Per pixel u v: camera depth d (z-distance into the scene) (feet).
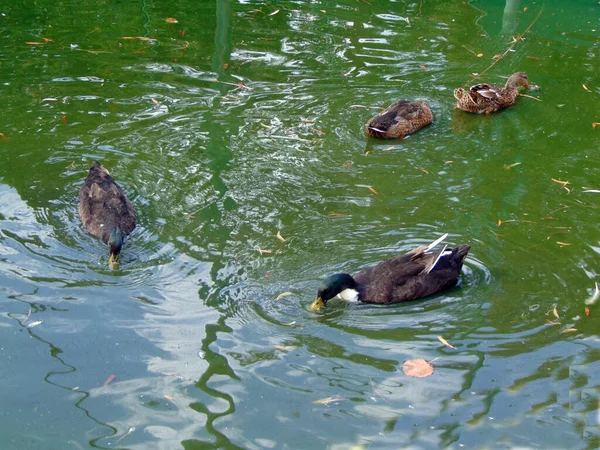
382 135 17.47
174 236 15.26
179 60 19.63
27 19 21.06
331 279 14.17
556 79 19.25
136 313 14.06
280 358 13.52
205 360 13.47
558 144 17.39
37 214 15.64
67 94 18.44
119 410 12.95
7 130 17.38
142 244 15.11
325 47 20.20
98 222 15.30
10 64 19.29
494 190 16.25
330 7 22.09
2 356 13.48
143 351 13.57
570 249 15.07
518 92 18.75
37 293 14.29
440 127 17.94
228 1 21.44
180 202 15.92
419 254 14.56
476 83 19.10
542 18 21.47
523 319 14.02
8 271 14.58
